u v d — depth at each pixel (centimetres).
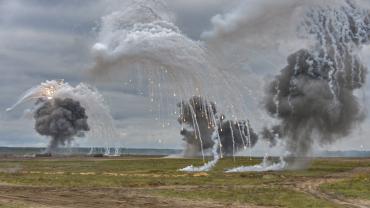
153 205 4300
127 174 8669
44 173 8919
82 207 4144
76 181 6850
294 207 4112
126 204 4362
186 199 4728
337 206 4159
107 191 5531
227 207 4166
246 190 5581
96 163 13888
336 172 9319
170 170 10225
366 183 6438
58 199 4706
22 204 4222
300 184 6494
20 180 6969
